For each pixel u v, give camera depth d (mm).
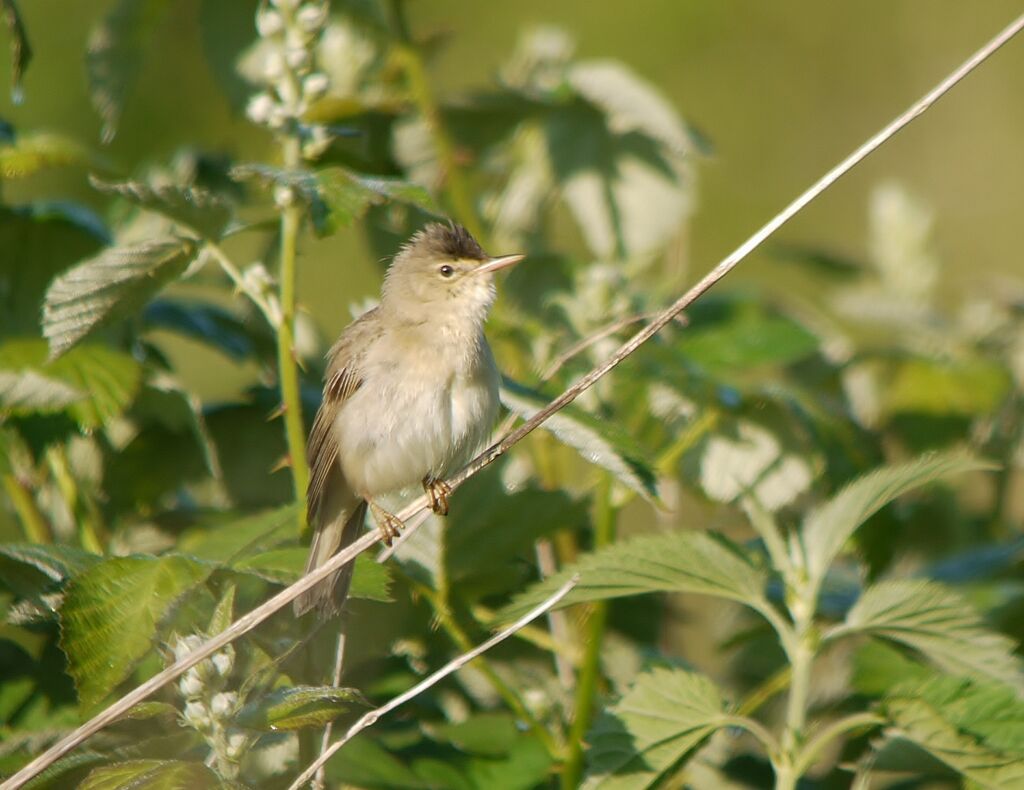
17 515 9211
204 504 9680
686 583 6891
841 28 27578
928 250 13703
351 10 10375
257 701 6184
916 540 11008
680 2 27125
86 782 5797
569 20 26625
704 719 6668
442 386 8781
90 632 6176
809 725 7859
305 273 17188
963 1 27562
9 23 7668
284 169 7352
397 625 7988
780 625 6855
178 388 8250
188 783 5859
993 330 12500
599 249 11375
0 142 8195
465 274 8914
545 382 8062
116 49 9836
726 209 26344
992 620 8328
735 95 27219
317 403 9477
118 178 8328
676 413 9180
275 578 6562
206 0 10086
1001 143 26969
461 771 7086
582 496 7891
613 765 6664
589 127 11312
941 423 11648
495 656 8570
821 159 27078
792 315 10500
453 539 7809
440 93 11180
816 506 9820
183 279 9578
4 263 8633
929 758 6680
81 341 7133
